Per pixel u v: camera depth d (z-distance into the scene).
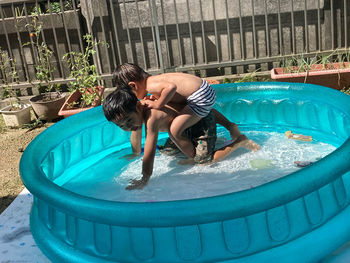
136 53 6.04
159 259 2.34
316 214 2.45
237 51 6.01
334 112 3.74
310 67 5.40
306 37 5.70
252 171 3.48
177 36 5.93
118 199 3.28
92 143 4.06
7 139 5.11
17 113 5.38
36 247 2.83
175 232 2.28
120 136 4.28
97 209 2.27
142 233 2.33
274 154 3.75
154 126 3.20
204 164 3.65
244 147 3.84
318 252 2.41
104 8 5.71
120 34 5.94
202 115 3.41
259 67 6.01
